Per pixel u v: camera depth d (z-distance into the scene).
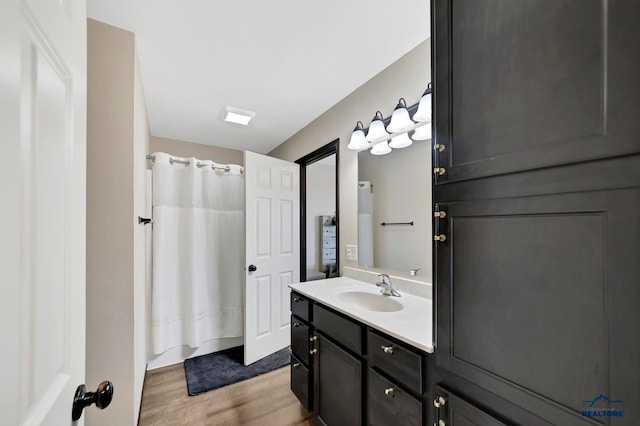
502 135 0.72
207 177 2.63
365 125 1.94
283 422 1.62
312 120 2.60
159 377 2.13
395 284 1.66
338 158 2.23
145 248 2.09
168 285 2.37
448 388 0.85
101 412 1.32
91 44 1.33
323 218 3.54
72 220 0.57
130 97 1.42
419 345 0.92
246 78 1.88
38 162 0.44
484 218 0.76
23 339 0.39
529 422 0.66
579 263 0.58
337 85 1.98
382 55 1.64
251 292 2.40
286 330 2.71
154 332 2.27
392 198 1.74
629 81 0.51
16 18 0.38
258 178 2.52
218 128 2.81
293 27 1.40
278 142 3.29
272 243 2.62
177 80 1.90
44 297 0.46
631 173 0.51
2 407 0.34
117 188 1.38
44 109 0.46
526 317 0.67
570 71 0.59
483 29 0.77
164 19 1.34
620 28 0.52
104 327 1.34
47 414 0.45
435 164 0.91
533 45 0.65
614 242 0.53
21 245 0.39
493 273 0.74
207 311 2.62
